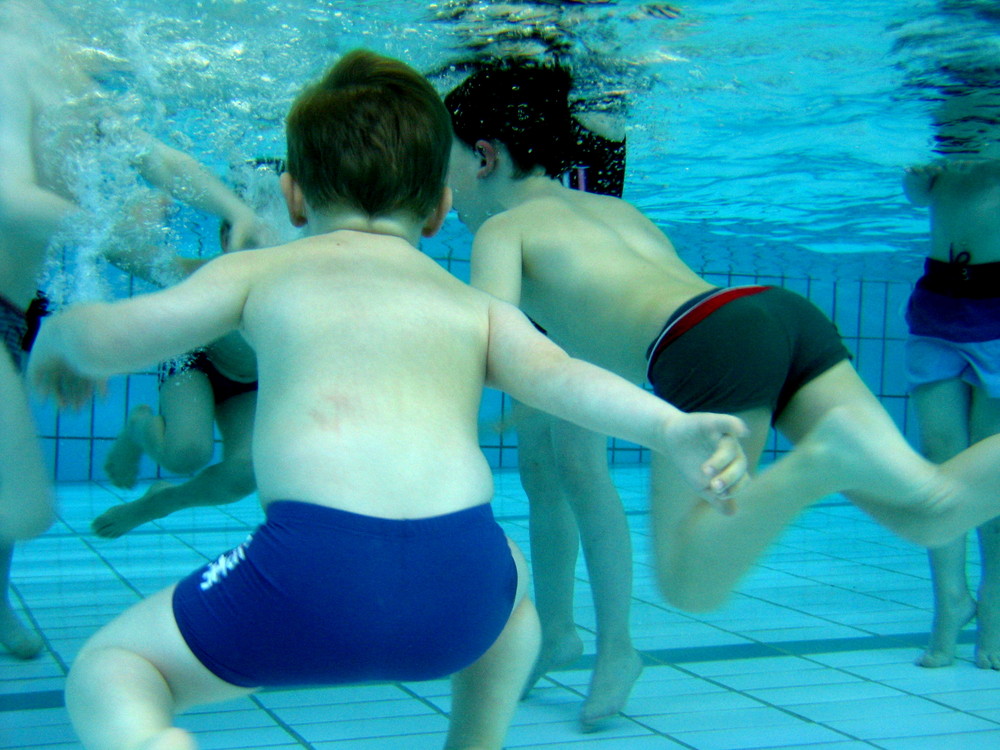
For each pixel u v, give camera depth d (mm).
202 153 4758
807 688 3256
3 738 2605
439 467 1503
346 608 1390
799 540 6934
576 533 3215
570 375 1564
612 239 2674
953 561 3572
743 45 4270
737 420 1324
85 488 9484
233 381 3574
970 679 3387
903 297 14266
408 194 1812
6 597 3400
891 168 6754
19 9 2900
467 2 3801
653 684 3293
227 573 1453
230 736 2717
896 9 3836
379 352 1552
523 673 1701
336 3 3812
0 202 2645
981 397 3684
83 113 3137
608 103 4906
